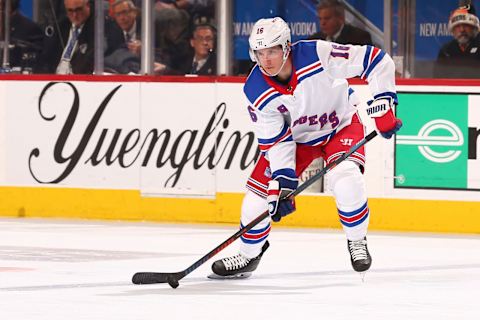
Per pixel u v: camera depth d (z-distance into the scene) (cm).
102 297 1174
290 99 1219
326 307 1118
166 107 1980
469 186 1830
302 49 1212
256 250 1320
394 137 1861
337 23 2086
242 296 1188
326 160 1290
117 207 2009
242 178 1939
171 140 1978
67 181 2038
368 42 2072
